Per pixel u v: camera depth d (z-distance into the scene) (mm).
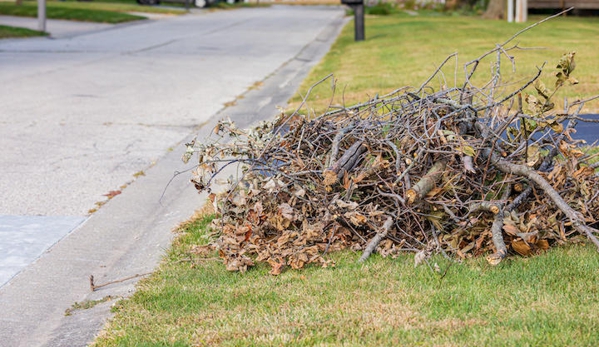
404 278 5016
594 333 4051
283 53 22922
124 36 29359
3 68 18328
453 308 4477
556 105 10867
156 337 4344
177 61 20297
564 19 36125
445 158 5707
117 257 6121
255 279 5219
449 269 5125
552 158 6043
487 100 6625
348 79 15258
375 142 5910
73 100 13516
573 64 5652
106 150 9719
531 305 4465
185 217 6859
